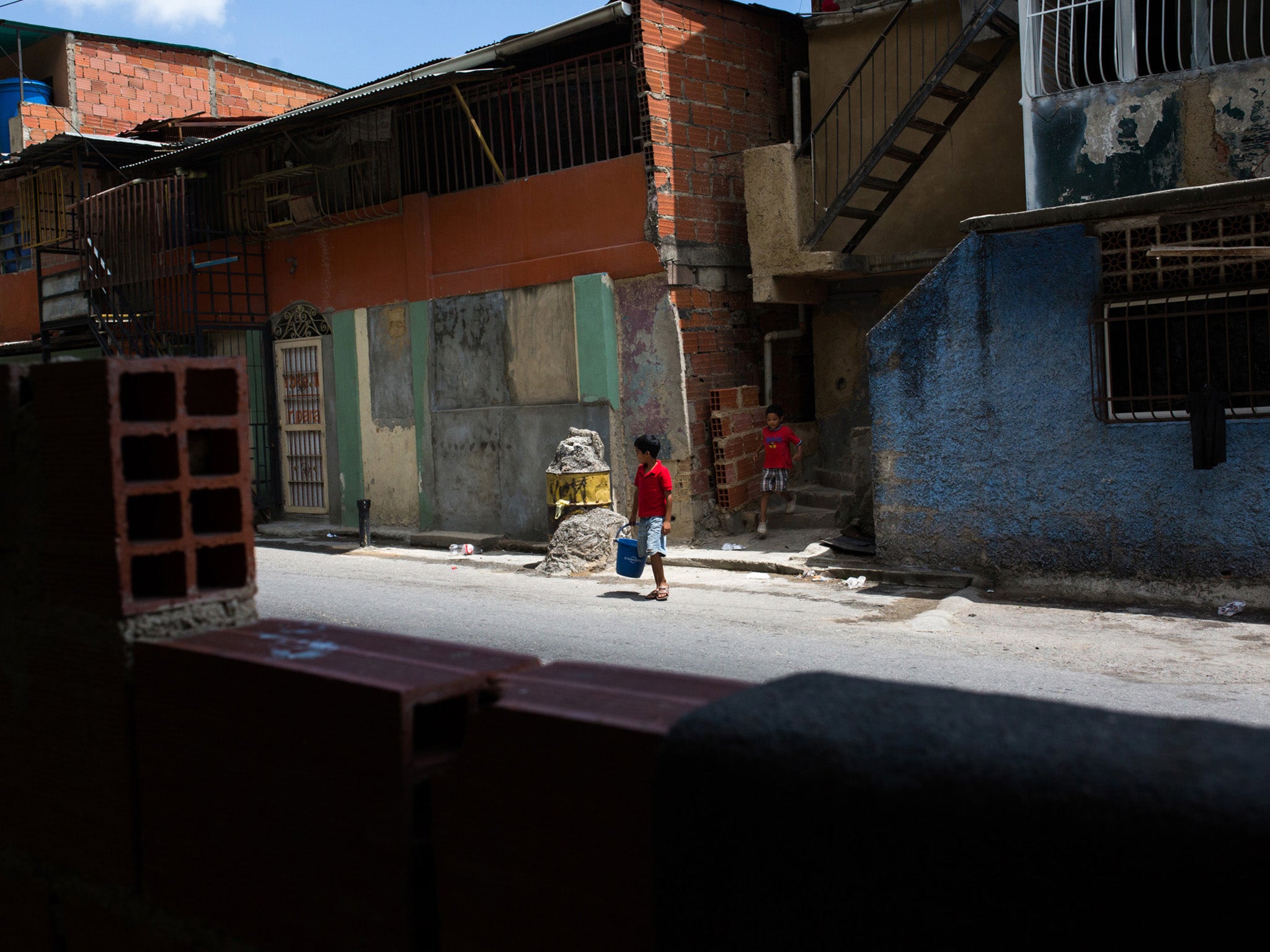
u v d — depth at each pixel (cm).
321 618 948
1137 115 999
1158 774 95
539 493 1448
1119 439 929
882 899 108
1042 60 1056
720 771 120
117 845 207
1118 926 94
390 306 1623
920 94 1163
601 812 134
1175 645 776
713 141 1391
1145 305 912
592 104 1339
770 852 116
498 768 146
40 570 218
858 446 1197
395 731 155
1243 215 855
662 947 126
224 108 2483
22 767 230
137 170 1848
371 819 159
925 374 1033
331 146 1666
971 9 1320
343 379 1711
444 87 1429
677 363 1320
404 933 155
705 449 1354
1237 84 949
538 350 1431
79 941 218
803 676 136
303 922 171
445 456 1566
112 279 1825
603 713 139
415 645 188
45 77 2294
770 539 1324
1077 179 1034
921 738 109
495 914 146
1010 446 990
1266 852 86
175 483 204
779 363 1503
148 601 204
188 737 191
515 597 1072
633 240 1327
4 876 238
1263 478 862
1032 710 114
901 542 1068
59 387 207
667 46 1330
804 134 1501
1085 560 955
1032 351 969
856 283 1507
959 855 102
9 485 224
